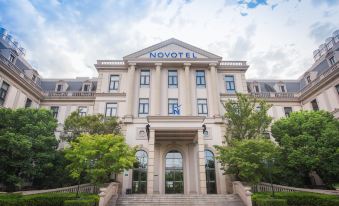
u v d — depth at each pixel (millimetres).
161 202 15867
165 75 26172
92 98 27766
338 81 22797
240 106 20219
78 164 14930
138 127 23031
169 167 22109
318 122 18125
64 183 19016
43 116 18891
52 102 27781
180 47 27312
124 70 26859
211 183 21297
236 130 19750
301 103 28344
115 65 26797
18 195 13805
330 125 17578
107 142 15891
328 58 25859
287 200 14109
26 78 24859
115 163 15312
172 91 25422
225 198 16500
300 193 14836
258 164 15188
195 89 25484
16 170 16750
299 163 16984
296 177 18750
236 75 27094
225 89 26281
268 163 16312
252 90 29656
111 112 24578
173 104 24844
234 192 18188
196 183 21297
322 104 24859
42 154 17109
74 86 30469
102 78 26375
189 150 22562
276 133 19984
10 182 16250
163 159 22266
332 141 16297
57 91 28453
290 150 17719
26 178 18281
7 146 15680
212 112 24359
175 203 15742
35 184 19188
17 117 17594
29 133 17141
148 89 25453
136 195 16844
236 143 17203
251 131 19219
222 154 17734
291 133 19078
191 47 27250
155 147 22547
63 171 18766
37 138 17250
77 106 27656
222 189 20641
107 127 20328
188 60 26141
